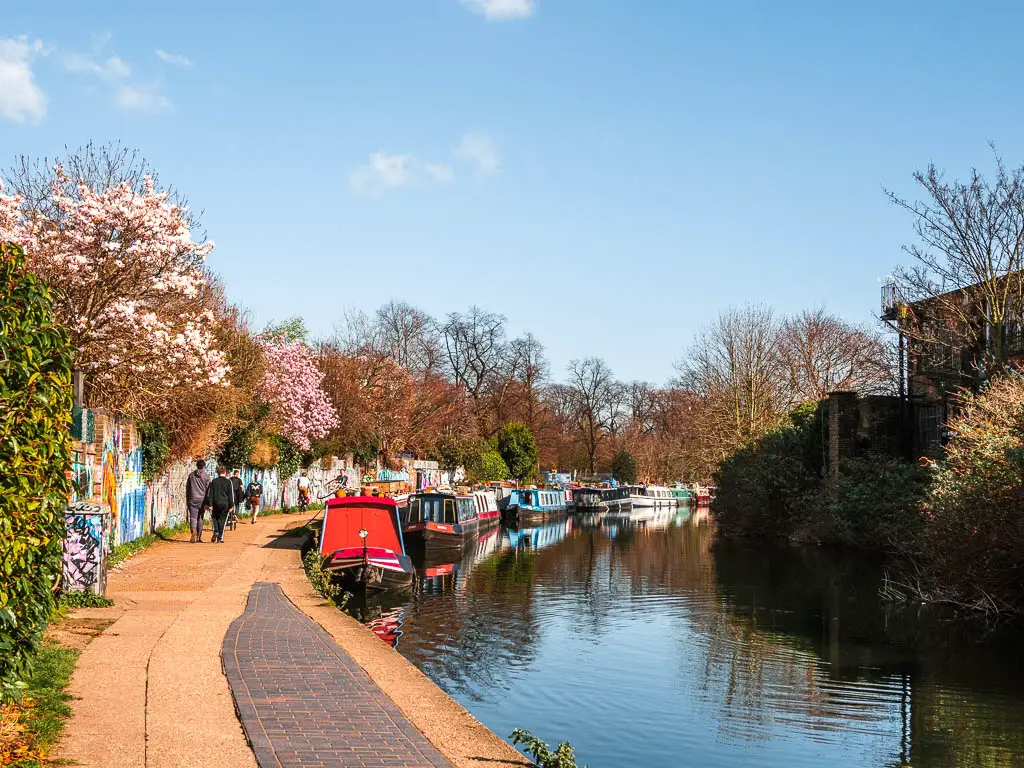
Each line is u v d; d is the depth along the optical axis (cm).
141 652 1040
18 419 613
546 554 3644
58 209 2181
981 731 1226
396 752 711
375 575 2158
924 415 3519
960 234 2902
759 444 4609
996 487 1889
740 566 3070
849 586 2480
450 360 8219
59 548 715
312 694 877
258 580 1773
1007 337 2855
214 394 2820
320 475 5094
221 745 712
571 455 10619
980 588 1961
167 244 2181
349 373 5481
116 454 2075
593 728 1240
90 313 2116
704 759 1117
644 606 2211
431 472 7075
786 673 1530
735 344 5397
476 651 1683
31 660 871
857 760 1121
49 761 654
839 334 5506
